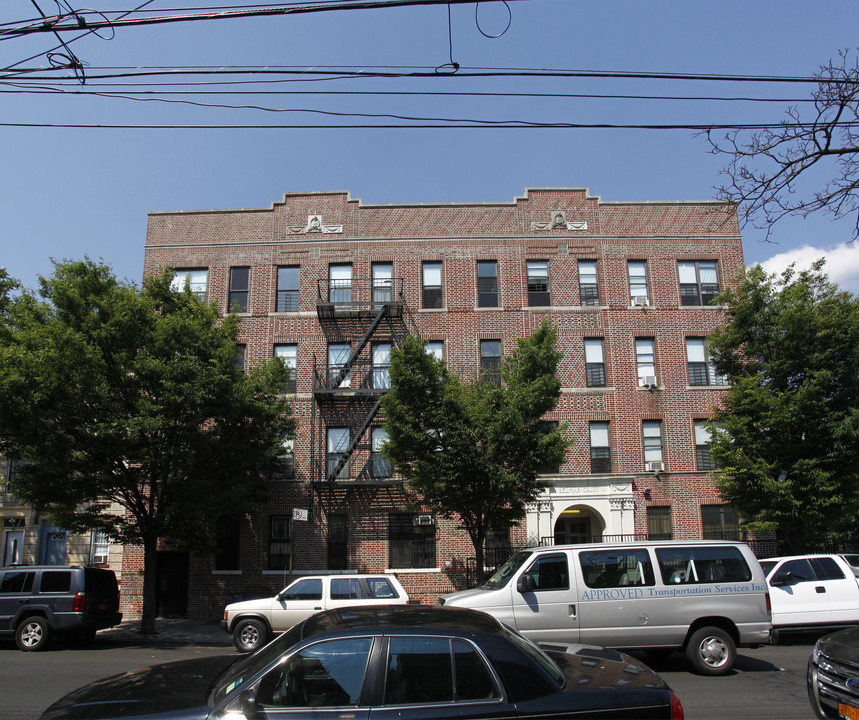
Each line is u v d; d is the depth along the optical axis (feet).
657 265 79.15
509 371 58.75
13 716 26.27
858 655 20.40
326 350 76.59
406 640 15.78
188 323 54.80
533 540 70.44
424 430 54.60
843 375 57.67
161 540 71.72
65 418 51.75
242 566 70.90
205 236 79.77
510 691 15.38
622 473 73.15
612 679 16.94
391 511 72.23
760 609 33.12
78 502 55.31
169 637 55.31
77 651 46.91
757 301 62.54
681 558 33.78
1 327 53.67
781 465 58.90
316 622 17.34
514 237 79.20
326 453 74.08
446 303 77.36
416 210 79.82
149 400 52.65
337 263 78.79
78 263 53.83
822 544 68.03
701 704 26.94
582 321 77.36
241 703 14.73
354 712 14.71
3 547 75.41
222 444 56.70
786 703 27.07
